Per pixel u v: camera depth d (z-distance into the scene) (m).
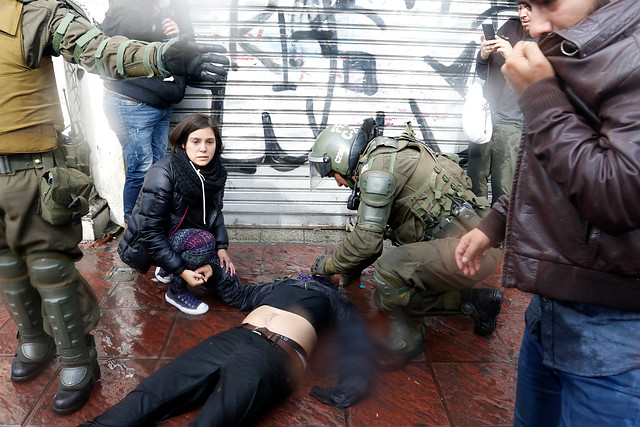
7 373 2.40
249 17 3.56
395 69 3.78
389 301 2.47
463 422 2.23
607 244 1.05
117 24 2.98
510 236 1.21
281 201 4.09
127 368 2.47
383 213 2.44
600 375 1.14
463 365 2.61
